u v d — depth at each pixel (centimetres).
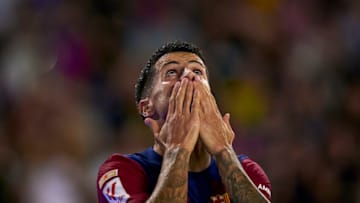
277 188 2225
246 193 936
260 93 2708
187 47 1012
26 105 2331
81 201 2195
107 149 2338
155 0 2919
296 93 2631
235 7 2983
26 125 2280
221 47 2841
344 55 2952
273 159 2327
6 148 2159
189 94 966
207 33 2917
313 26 3064
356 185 2216
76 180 2211
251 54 2864
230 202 978
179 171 920
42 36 2667
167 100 980
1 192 2036
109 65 2697
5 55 2631
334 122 2464
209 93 980
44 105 2339
